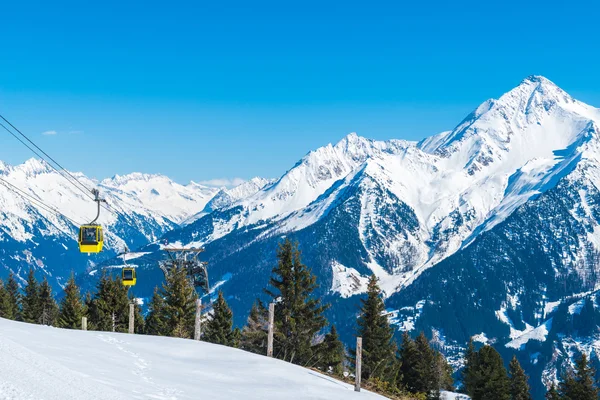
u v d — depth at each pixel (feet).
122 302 277.03
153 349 88.48
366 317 217.36
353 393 82.17
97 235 157.79
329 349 164.55
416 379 276.82
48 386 46.34
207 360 86.53
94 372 61.16
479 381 290.15
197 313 112.47
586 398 284.41
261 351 159.84
